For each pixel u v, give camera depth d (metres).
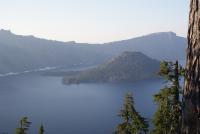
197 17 5.93
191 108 5.93
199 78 5.82
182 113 6.26
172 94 26.77
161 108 27.66
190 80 6.02
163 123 27.62
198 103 5.82
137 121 37.09
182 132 6.17
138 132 37.16
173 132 26.97
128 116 37.66
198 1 5.91
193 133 5.88
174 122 27.06
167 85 27.08
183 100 6.29
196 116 5.82
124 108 37.72
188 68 6.13
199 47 5.87
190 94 5.99
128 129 37.50
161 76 26.86
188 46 6.17
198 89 5.82
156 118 27.88
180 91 26.81
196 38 5.93
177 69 26.53
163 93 27.08
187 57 6.20
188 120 5.98
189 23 6.15
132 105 37.56
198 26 5.91
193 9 6.02
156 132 27.97
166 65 26.69
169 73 26.59
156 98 27.64
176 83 26.66
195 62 5.92
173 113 27.14
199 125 5.76
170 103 27.12
